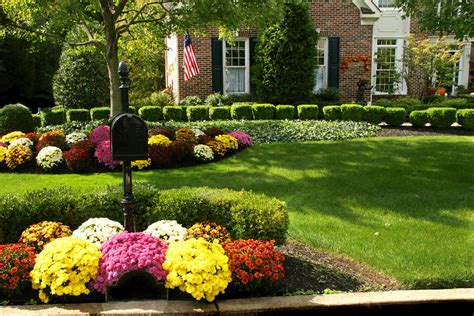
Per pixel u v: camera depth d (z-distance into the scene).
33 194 4.16
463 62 20.19
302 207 5.63
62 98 17.06
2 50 21.92
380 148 9.52
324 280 3.52
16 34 12.28
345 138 10.88
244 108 13.90
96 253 3.01
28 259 3.04
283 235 3.82
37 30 10.98
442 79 18.45
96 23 12.23
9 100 25.91
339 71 16.97
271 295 3.17
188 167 8.27
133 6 12.84
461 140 10.48
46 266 2.88
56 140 8.83
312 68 15.16
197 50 16.16
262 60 15.26
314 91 16.55
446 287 3.49
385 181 6.95
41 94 27.02
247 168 8.02
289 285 3.38
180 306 2.84
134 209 4.03
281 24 14.64
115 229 3.54
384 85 19.19
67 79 16.94
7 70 23.47
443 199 5.96
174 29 10.37
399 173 7.47
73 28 11.96
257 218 3.73
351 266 3.93
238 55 16.52
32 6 10.17
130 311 2.76
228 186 6.74
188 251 2.99
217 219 3.98
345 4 16.62
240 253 3.15
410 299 2.95
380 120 13.00
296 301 2.91
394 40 19.12
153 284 3.00
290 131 11.29
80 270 2.91
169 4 14.76
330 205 5.71
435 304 2.97
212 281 2.86
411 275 3.61
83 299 2.99
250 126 12.03
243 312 2.82
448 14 8.36
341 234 4.65
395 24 18.86
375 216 5.26
